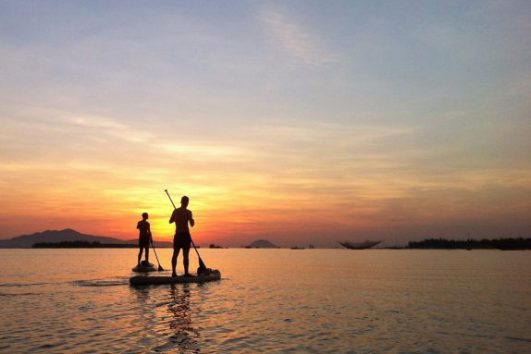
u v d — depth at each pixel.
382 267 25.17
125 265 24.70
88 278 16.39
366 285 14.88
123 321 8.24
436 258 39.97
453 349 6.46
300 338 7.06
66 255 41.59
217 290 13.16
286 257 42.00
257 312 9.35
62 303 10.31
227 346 6.53
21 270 20.56
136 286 13.93
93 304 10.19
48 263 26.55
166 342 6.71
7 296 11.43
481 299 11.45
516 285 14.94
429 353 6.26
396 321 8.46
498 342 6.87
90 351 6.18
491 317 8.89
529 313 9.38
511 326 8.03
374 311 9.58
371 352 6.29
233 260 34.16
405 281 16.36
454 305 10.47
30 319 8.37
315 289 13.66
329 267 25.19
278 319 8.59
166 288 13.54
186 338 6.98
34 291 12.50
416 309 9.88
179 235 15.77
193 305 10.21
